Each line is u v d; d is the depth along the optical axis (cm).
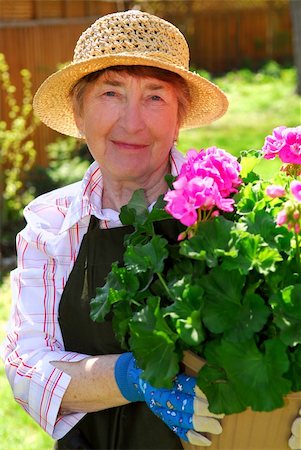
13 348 240
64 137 948
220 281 187
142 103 227
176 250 202
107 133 230
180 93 238
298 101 1750
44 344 234
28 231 244
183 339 181
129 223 213
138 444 222
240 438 195
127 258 199
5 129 875
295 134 219
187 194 186
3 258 770
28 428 459
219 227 188
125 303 202
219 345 186
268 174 909
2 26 867
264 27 2673
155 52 223
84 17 988
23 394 231
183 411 195
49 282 238
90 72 228
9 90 795
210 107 251
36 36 911
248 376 180
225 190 199
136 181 235
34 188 848
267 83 2167
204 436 198
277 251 185
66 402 224
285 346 181
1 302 645
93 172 242
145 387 203
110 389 215
